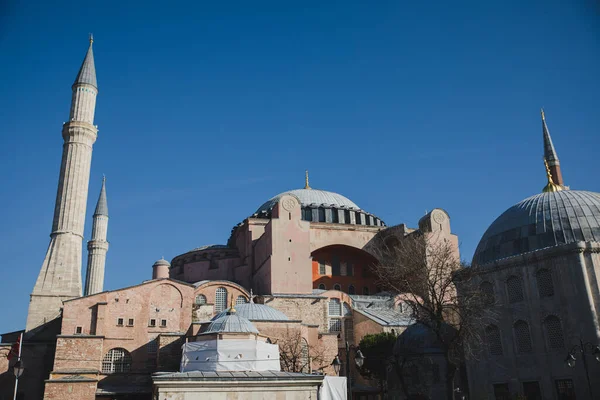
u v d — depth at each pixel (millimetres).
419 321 43906
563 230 47500
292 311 59312
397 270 49188
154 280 57031
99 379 51031
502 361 47688
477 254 54062
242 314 51188
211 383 30719
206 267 72188
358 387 55688
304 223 65375
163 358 51844
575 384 42125
